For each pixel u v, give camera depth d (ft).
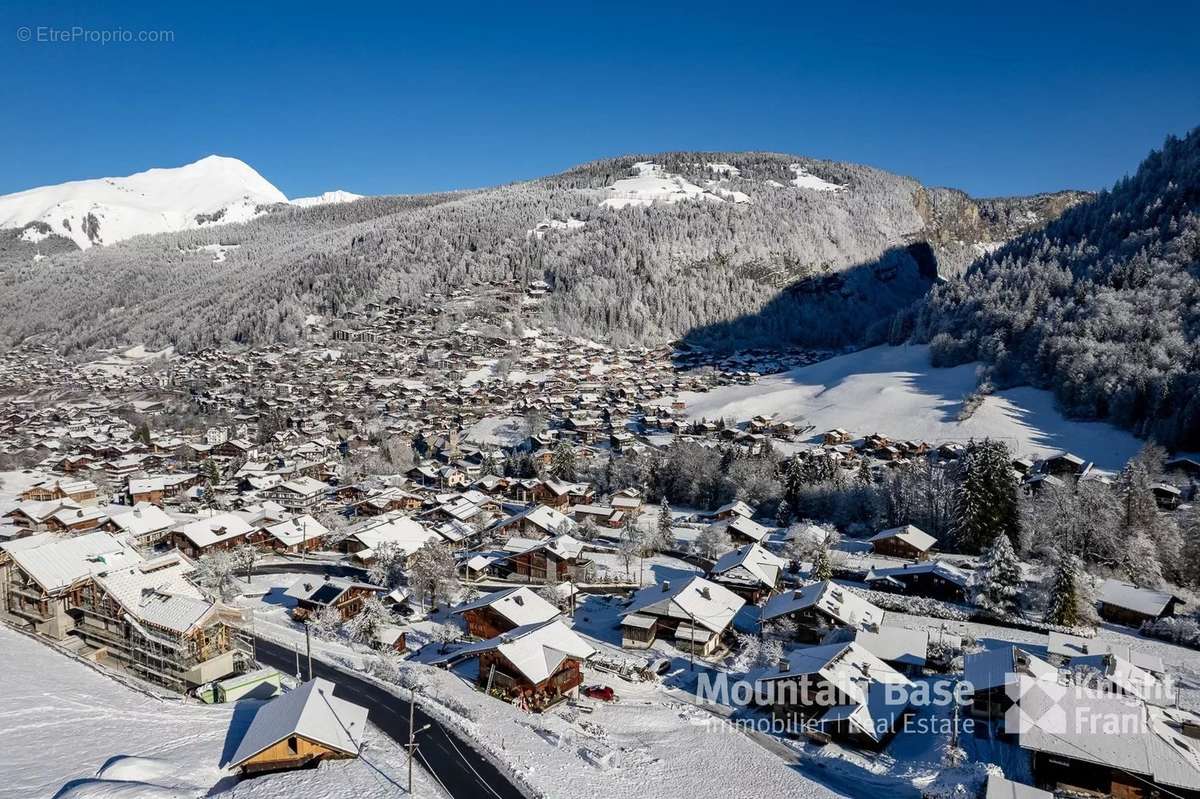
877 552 290.76
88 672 164.86
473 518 338.95
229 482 428.56
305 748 128.67
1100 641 188.96
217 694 158.92
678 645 204.85
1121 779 128.88
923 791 131.95
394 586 243.19
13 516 330.13
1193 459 377.50
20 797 109.19
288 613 228.63
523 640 173.88
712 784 134.21
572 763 138.92
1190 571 262.88
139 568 189.78
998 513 283.38
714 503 378.32
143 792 109.50
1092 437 426.10
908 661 182.70
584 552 298.35
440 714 155.43
